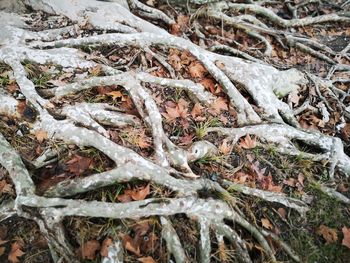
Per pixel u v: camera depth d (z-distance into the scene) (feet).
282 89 3.92
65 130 2.92
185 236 2.78
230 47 4.40
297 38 4.83
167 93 3.47
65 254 2.55
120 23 3.89
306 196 3.22
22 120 3.03
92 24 3.80
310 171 3.36
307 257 2.98
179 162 2.94
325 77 4.44
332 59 4.75
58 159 2.90
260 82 3.72
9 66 3.29
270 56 4.61
